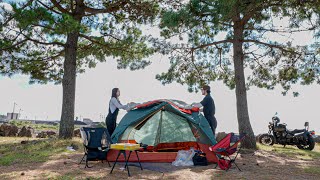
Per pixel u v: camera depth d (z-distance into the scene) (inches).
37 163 279.4
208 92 347.6
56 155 323.9
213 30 561.6
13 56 475.8
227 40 494.3
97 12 508.4
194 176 240.8
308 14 421.7
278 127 551.8
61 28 384.8
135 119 311.6
